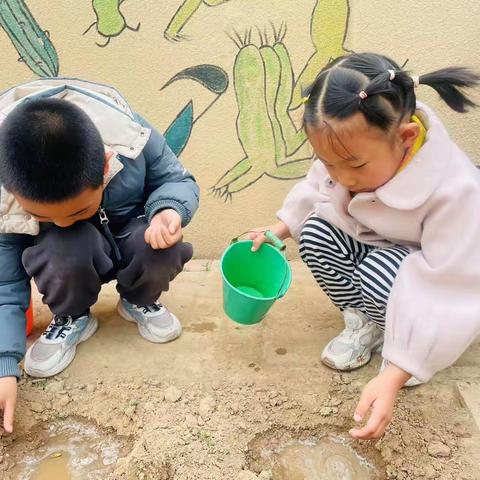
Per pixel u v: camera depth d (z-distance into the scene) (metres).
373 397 1.28
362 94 1.24
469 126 2.08
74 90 1.52
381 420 1.24
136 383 1.63
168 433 1.46
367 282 1.53
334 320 1.90
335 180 1.41
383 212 1.47
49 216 1.37
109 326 1.87
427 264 1.38
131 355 1.74
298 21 2.06
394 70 1.29
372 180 1.36
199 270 2.24
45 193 1.27
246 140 2.21
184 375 1.66
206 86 2.15
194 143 2.22
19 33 2.11
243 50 2.10
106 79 2.15
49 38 2.11
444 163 1.37
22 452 1.49
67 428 1.55
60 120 1.27
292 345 1.78
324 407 1.55
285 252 2.32
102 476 1.42
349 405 1.55
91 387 1.62
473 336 1.33
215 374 1.66
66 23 2.09
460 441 1.43
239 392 1.59
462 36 2.00
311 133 1.30
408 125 1.31
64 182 1.27
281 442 1.50
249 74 2.13
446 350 1.32
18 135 1.26
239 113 2.17
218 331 1.85
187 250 1.70
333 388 1.61
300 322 1.89
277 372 1.67
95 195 1.37
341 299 1.73
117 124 1.53
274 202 2.28
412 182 1.36
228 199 2.28
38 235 1.58
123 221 1.71
